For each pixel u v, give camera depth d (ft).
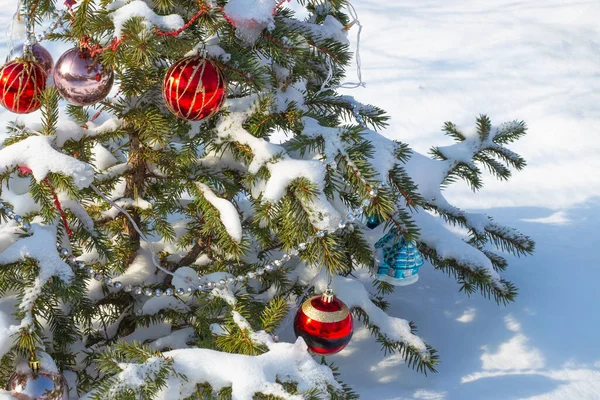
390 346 7.04
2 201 5.57
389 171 6.84
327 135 6.12
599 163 12.71
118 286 6.05
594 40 19.16
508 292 7.64
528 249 8.35
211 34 5.78
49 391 5.11
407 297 8.46
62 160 5.35
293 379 5.29
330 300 5.98
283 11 6.74
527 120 14.73
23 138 6.19
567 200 11.36
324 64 7.28
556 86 16.51
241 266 6.90
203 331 6.36
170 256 7.50
